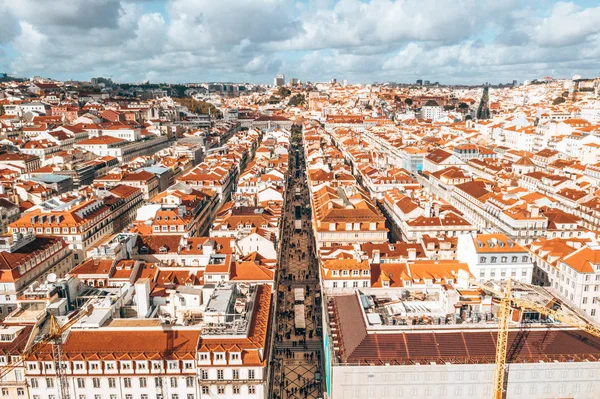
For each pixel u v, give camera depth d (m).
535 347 131.88
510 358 129.25
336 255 198.12
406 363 128.25
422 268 182.38
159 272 179.12
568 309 149.75
